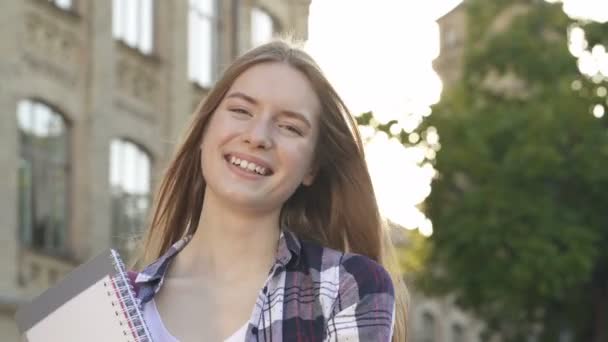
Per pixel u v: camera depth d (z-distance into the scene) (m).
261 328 3.06
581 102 27.25
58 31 22.20
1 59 20.44
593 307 28.83
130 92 24.44
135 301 2.91
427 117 27.56
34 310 2.95
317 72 3.26
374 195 3.54
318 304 3.08
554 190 27.34
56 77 22.02
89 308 2.90
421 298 41.56
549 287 25.75
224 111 3.21
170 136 25.47
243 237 3.21
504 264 26.16
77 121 22.61
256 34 29.36
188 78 26.36
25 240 20.88
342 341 3.02
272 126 3.18
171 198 3.59
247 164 3.17
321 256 3.15
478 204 26.38
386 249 3.57
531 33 29.03
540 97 27.70
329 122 3.36
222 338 3.11
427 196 27.67
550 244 25.92
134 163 24.45
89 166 22.77
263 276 3.19
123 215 23.89
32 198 21.14
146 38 25.33
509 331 29.28
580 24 28.70
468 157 26.80
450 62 45.25
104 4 23.48
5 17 20.59
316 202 3.57
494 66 28.73
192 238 3.27
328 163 3.49
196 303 3.16
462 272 26.59
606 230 27.17
